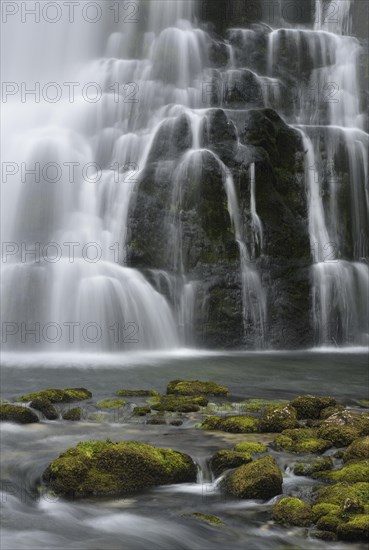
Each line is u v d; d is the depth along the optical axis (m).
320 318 23.30
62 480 7.28
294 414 10.20
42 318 19.17
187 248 22.28
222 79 30.19
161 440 9.17
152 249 22.25
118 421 10.34
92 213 23.70
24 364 16.61
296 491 7.28
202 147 24.11
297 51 33.25
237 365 17.61
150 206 22.67
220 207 22.64
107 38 34.03
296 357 20.00
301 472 7.81
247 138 24.36
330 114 32.19
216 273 22.03
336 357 20.12
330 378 15.45
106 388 13.34
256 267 22.69
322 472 7.70
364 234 26.14
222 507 6.97
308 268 23.50
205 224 22.47
